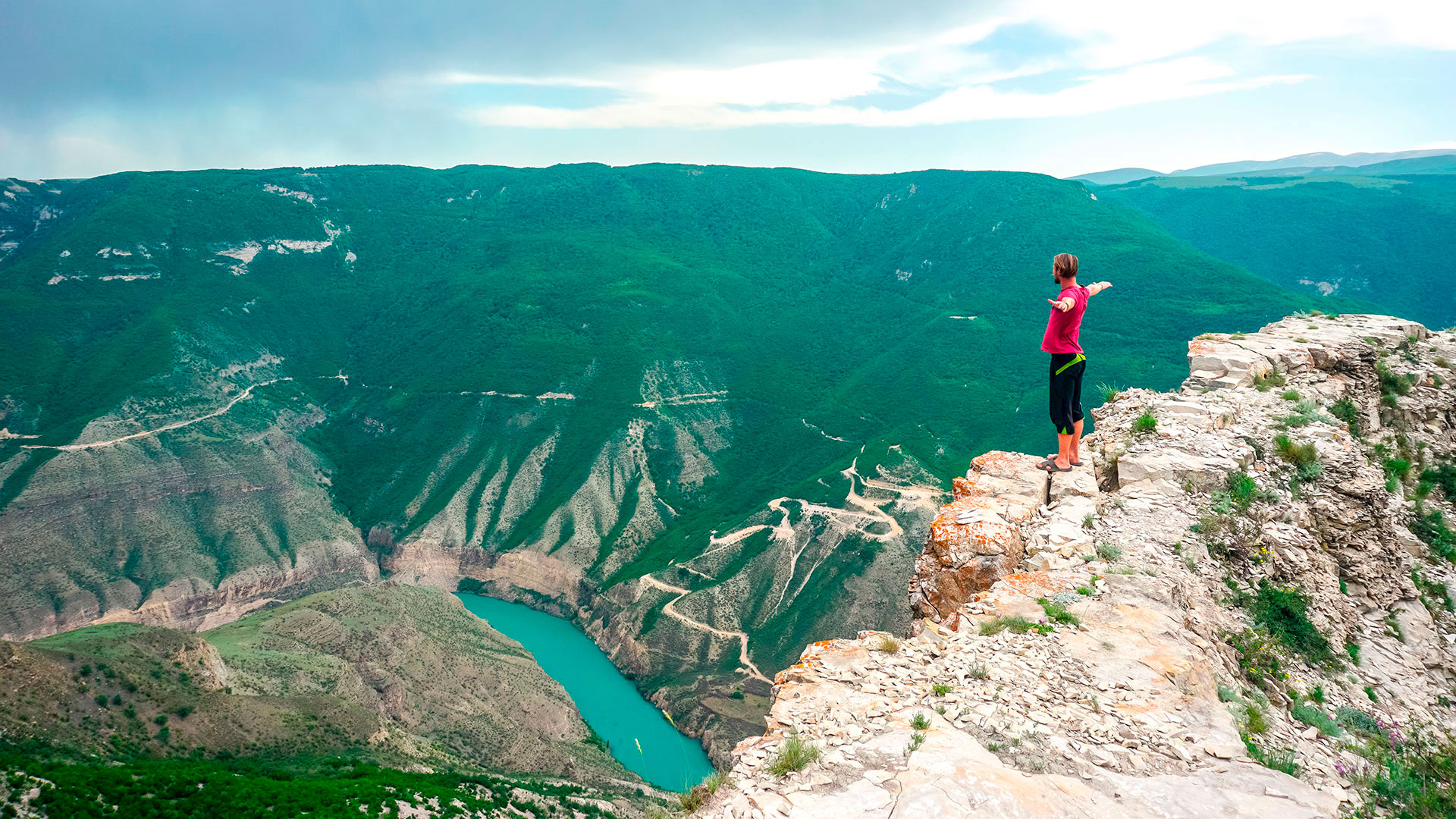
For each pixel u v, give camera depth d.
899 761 6.98
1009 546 12.01
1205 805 6.42
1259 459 14.88
